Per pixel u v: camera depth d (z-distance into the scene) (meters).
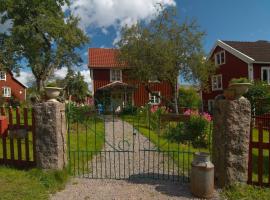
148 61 24.45
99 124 16.34
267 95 19.30
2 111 6.87
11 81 47.84
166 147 9.95
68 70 34.78
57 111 6.14
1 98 40.25
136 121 17.25
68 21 32.91
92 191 5.64
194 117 10.96
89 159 8.09
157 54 23.97
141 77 25.14
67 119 7.20
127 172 6.90
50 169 6.12
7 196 5.11
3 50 32.09
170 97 32.34
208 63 27.05
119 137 12.05
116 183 6.08
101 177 6.46
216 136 5.70
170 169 7.20
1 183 5.63
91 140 11.23
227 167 5.52
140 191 5.65
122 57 25.36
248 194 5.27
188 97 35.53
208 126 10.89
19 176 5.99
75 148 9.52
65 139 6.45
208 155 5.42
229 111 5.49
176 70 25.41
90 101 33.62
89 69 33.31
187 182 6.16
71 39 32.28
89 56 34.66
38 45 32.06
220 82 31.97
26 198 5.09
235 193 5.30
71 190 5.68
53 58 32.94
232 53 29.73
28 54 31.95
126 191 5.65
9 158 7.14
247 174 5.59
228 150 5.51
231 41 31.86
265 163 8.32
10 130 6.58
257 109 18.62
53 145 6.11
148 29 25.16
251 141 5.64
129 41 24.77
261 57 28.14
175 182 6.17
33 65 32.09
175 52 24.81
